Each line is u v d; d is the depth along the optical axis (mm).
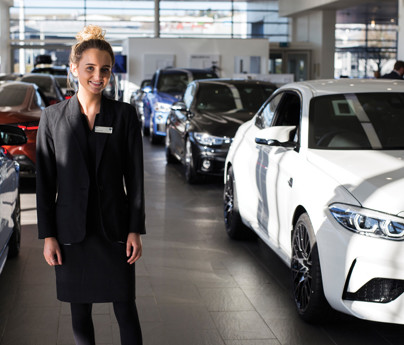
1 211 4375
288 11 31031
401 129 4613
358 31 34906
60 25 36094
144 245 6086
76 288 2930
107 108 2904
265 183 5078
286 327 4102
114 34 36000
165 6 35531
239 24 35500
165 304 4508
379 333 4027
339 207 3723
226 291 4789
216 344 3838
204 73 15188
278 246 4816
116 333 3986
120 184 2938
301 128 4660
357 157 4219
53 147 2906
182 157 9992
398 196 3617
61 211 2891
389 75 12195
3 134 5141
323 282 3805
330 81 5289
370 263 3547
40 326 4102
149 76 27391
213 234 6539
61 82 19266
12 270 5270
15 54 36000
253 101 10016
